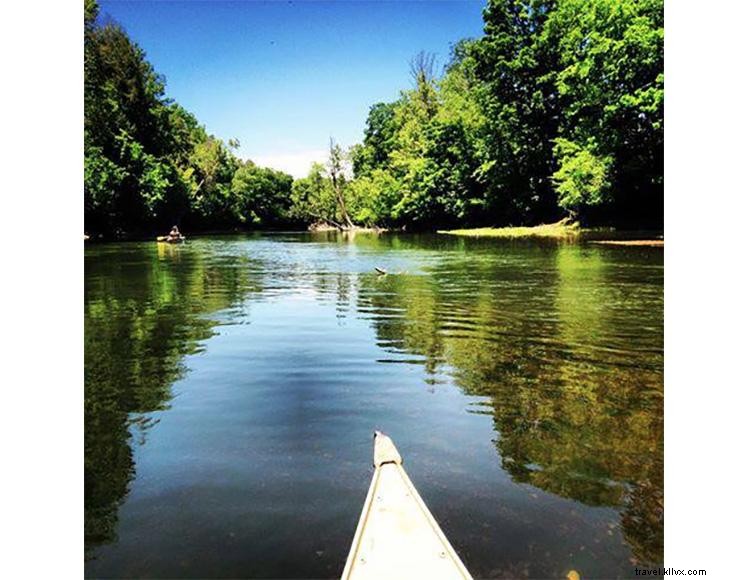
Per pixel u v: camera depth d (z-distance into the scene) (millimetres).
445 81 48094
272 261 20172
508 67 37094
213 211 65562
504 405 4875
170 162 49938
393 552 2768
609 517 3154
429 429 4383
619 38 24031
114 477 3652
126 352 6812
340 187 74375
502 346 6887
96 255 23984
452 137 44219
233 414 4738
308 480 3588
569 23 30500
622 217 30516
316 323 8391
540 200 39000
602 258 17734
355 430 4383
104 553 2861
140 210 43656
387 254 22719
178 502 3344
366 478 3602
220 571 2701
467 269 15680
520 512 3207
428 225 50344
